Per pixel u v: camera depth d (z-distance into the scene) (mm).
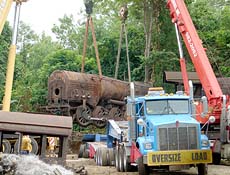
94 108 29391
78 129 32500
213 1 49562
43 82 44906
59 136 10500
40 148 10648
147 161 13297
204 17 39312
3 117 9852
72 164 18719
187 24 17688
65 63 47000
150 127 13836
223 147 16859
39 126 10148
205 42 36375
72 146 28609
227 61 35094
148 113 14312
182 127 13586
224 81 22938
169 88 34031
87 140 26828
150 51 37281
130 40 42656
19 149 10062
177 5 18109
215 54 35344
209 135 17422
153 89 15234
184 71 18547
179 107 14461
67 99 27922
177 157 13375
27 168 9234
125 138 16312
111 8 42312
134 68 41438
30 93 41781
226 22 37312
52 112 28359
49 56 48219
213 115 16672
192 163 13430
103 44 45062
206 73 16797
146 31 36875
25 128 9984
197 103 16828
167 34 36562
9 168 9133
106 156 18609
